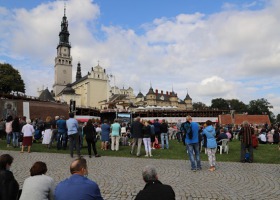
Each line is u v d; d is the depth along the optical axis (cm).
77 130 1500
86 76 12606
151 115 8669
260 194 814
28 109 3891
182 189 863
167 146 2045
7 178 514
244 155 1423
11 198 502
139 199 442
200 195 799
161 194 441
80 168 482
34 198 472
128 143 2292
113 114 7725
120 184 907
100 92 12400
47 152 1680
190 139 1184
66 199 439
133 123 1644
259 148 2214
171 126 3509
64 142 1831
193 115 8625
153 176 477
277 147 2308
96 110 7981
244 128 1427
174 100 16988
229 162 1416
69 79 14750
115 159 1460
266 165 1318
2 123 2341
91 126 1528
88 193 447
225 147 1834
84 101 12425
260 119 7150
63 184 462
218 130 2123
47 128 2036
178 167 1244
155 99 16250
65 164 1265
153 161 1406
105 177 1012
